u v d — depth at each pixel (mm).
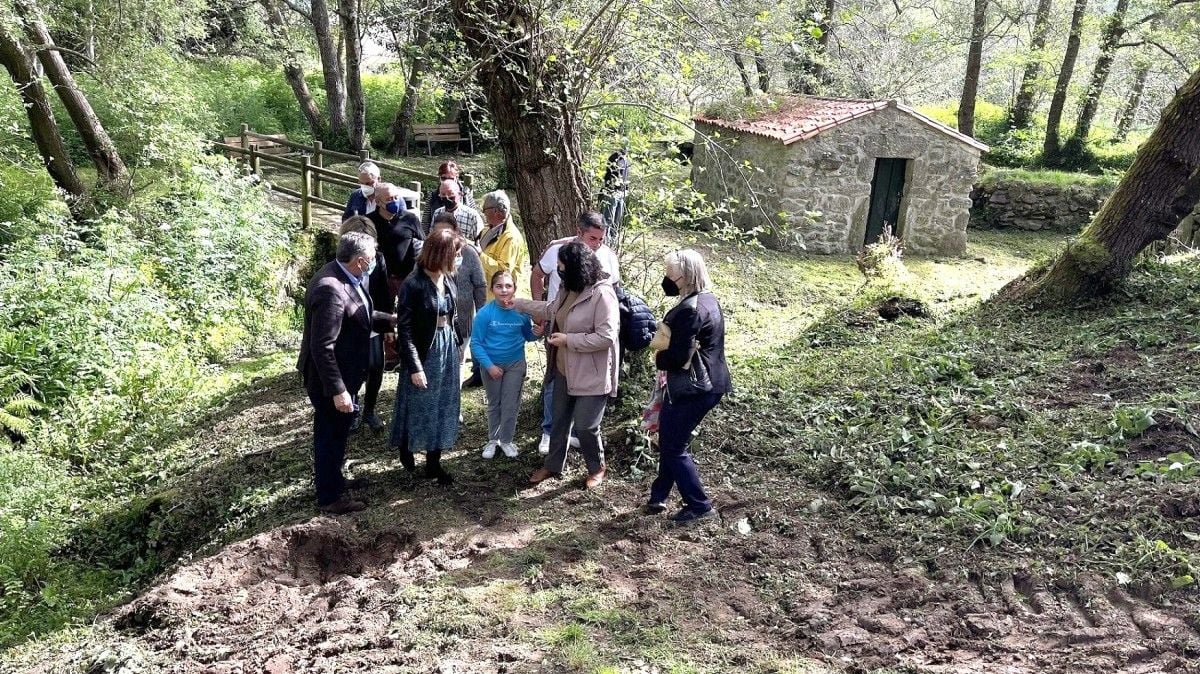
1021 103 24828
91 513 6809
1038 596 4262
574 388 5461
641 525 5215
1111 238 8578
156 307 10070
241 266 11602
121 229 11141
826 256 15539
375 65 28188
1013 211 19047
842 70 23297
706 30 7547
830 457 5844
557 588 4617
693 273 4879
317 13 20578
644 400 6746
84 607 5641
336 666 4043
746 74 10766
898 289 10164
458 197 7938
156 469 7281
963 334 8383
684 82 7855
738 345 9828
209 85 21125
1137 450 5465
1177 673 3625
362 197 8172
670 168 8625
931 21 28859
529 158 6707
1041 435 5816
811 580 4605
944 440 5914
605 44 6973
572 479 5938
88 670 4402
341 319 5203
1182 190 8445
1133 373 6641
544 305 5738
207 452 7309
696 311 4840
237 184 12773
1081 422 5930
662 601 4469
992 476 5297
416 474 6066
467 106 8211
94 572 6113
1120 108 27141
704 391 4930
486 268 7391
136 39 14023
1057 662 3789
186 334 10312
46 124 13414
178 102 14523
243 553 5117
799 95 17734
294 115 23688
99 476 7516
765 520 5211
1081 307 8625
